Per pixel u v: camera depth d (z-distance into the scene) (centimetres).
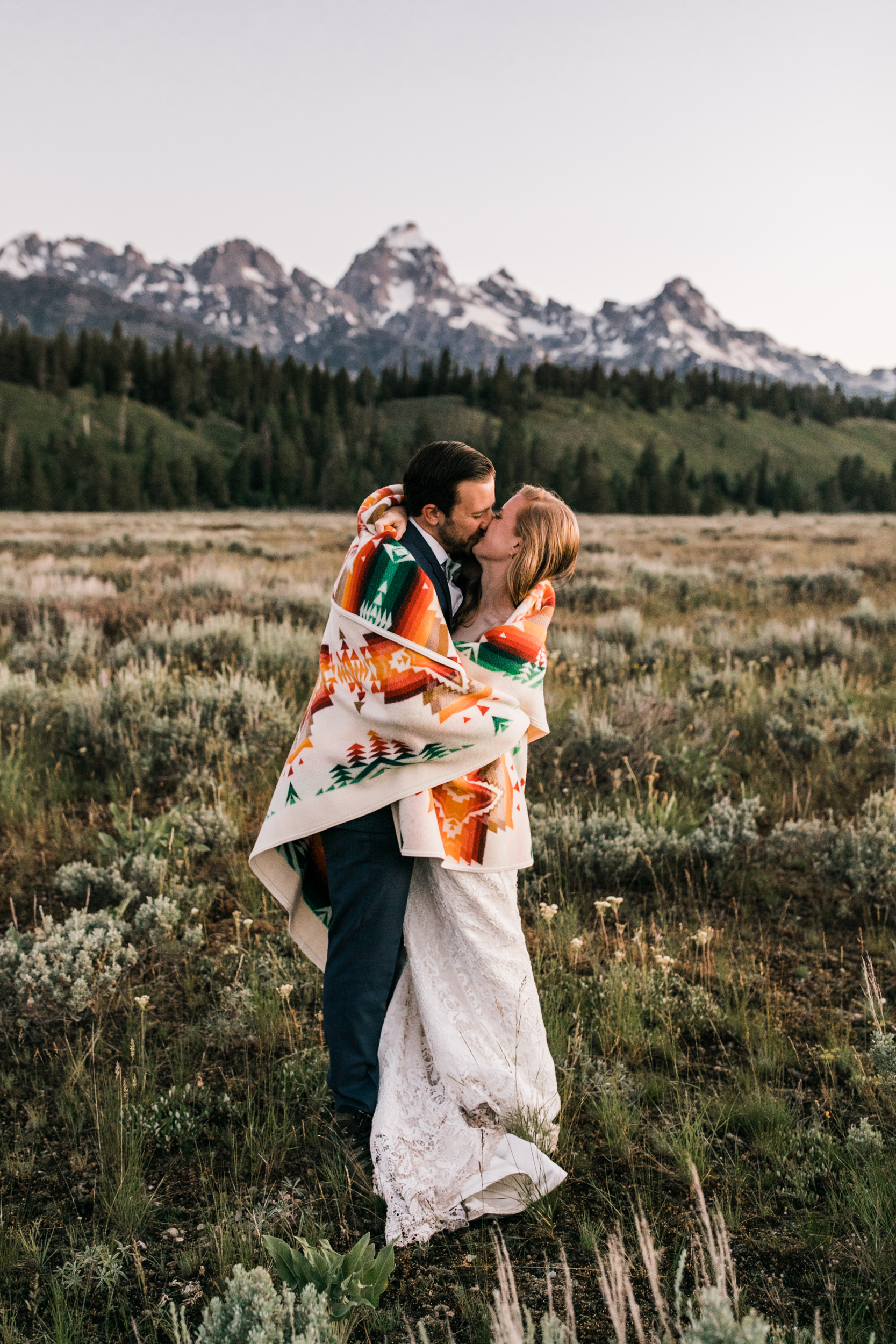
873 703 687
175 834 434
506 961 232
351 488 11388
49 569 1480
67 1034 297
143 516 6575
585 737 553
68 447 12862
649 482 12594
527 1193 216
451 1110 221
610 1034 286
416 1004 236
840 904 388
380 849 225
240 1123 254
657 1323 188
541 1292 196
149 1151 243
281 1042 288
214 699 587
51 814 465
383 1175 211
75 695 594
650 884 413
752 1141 245
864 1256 201
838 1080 272
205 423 16388
